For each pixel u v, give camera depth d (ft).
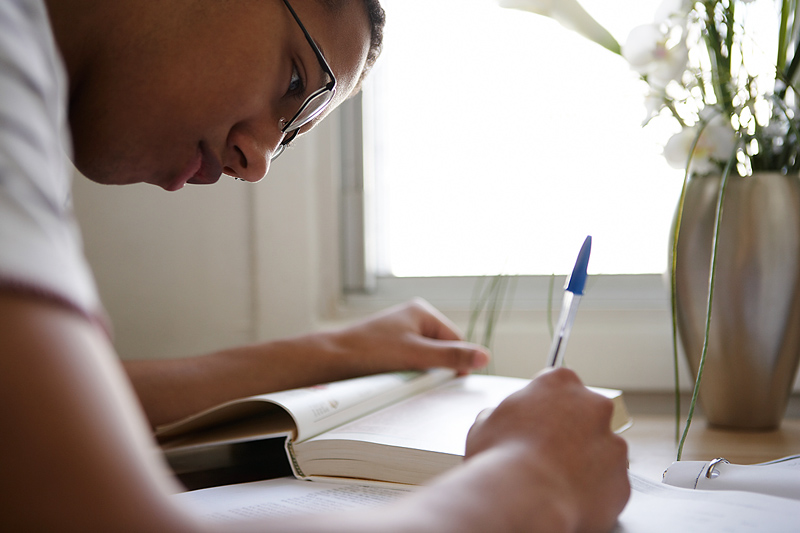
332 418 1.87
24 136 0.64
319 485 1.64
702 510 1.26
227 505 1.44
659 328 3.08
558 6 2.64
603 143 3.26
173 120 1.68
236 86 1.67
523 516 0.86
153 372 2.30
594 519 1.04
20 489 0.54
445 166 3.48
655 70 2.43
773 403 2.37
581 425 1.14
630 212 3.24
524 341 3.21
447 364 2.52
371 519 0.74
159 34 1.60
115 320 3.48
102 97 1.63
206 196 3.44
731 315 2.29
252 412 2.05
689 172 2.43
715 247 1.78
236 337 3.44
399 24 3.50
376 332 2.59
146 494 0.59
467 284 3.46
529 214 3.36
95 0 1.55
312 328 3.40
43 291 0.58
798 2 2.53
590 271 3.26
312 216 3.43
